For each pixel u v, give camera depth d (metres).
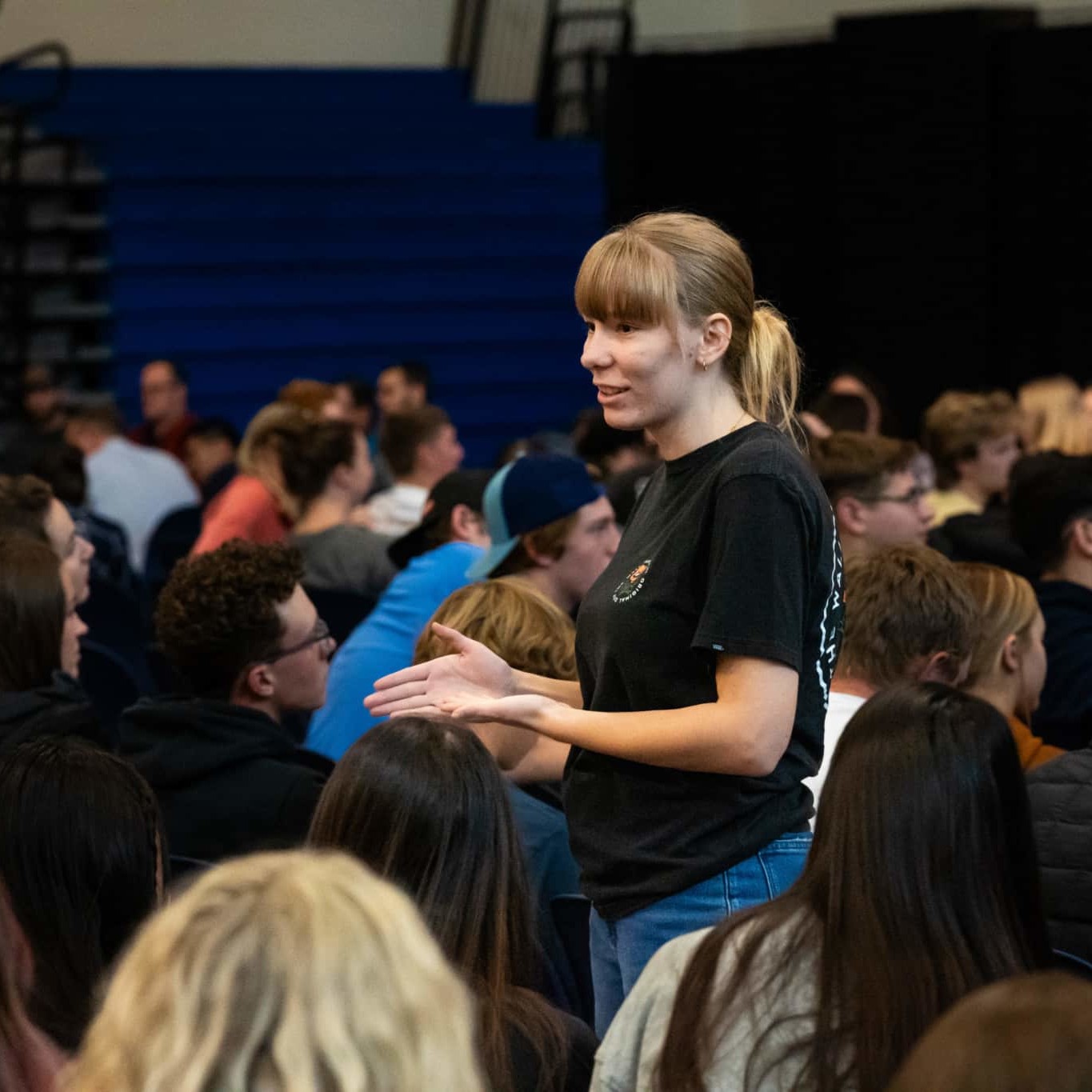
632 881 5.09
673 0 34.72
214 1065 2.40
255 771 7.11
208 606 7.52
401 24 33.12
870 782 4.02
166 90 30.91
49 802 4.74
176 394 24.28
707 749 4.75
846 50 27.61
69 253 29.39
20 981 4.30
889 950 3.90
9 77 30.28
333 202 30.16
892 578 7.07
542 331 31.00
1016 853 4.10
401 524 15.19
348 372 30.16
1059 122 26.58
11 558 7.87
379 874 4.53
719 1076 3.99
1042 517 10.02
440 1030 2.49
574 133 33.44
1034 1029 2.16
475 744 4.67
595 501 8.77
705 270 4.96
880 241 27.86
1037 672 8.01
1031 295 27.14
